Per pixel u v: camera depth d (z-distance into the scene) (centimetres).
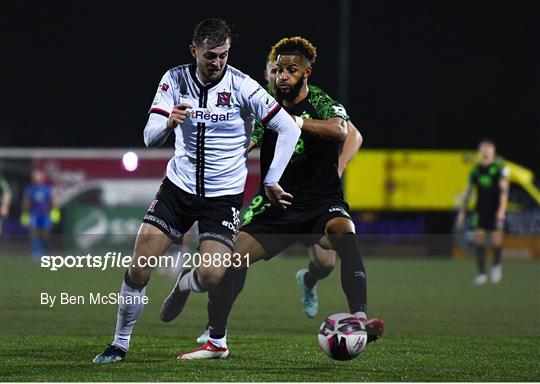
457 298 4559
